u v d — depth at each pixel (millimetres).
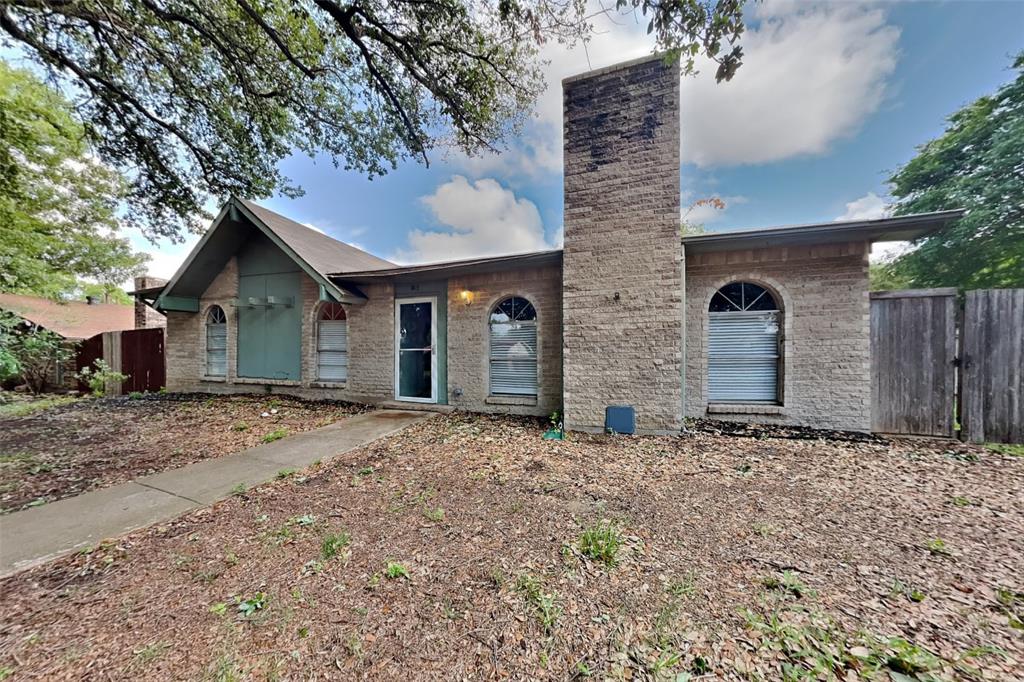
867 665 1683
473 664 1761
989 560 2502
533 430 6309
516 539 2852
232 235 9555
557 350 7184
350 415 7609
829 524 3021
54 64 6555
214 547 2812
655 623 1980
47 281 10984
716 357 6520
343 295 8266
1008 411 5152
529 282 7402
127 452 5254
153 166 8266
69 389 11898
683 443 5391
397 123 8477
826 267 5867
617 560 2553
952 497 3508
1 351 7008
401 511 3365
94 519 3281
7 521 3246
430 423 6840
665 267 5863
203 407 8477
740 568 2449
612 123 6113
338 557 2648
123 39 6391
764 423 6129
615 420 6020
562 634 1928
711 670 1689
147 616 2104
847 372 5762
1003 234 8023
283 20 6766
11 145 9609
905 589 2213
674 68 5762
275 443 5641
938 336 5445
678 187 5793
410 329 8609
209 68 7410
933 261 9172
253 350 10008
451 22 6277
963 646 1792
